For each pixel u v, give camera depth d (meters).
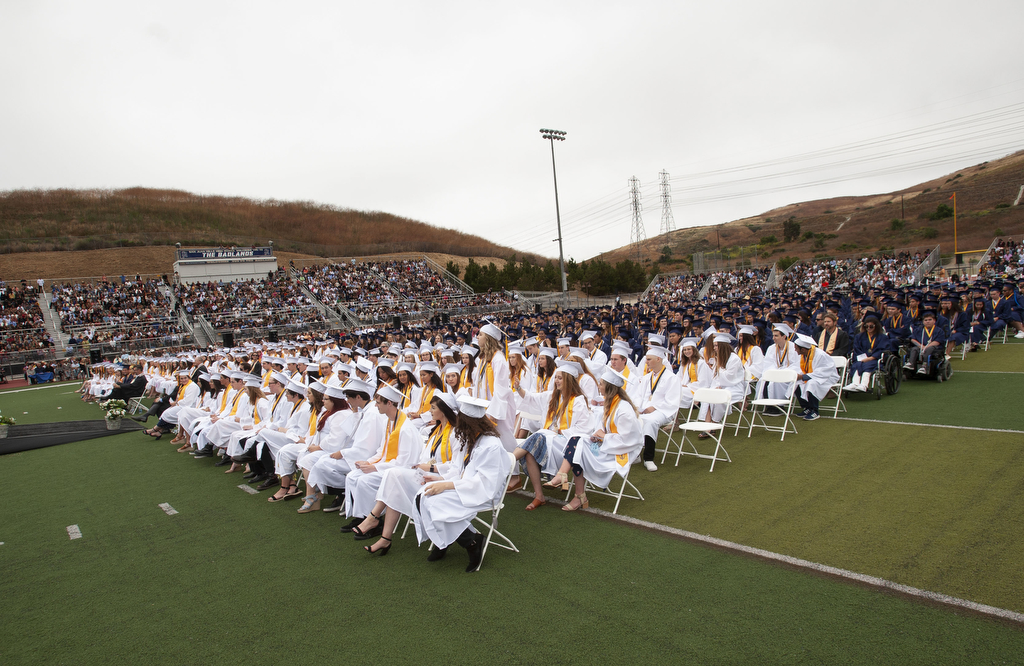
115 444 11.74
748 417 9.96
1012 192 78.12
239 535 6.32
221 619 4.52
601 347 13.90
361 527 5.82
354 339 22.11
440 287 53.00
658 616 4.07
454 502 4.99
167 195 95.69
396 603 4.57
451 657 3.77
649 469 7.50
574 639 3.87
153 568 5.61
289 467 7.36
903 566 4.46
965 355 14.42
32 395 23.77
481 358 7.74
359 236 98.50
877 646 3.54
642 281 58.84
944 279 32.03
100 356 24.94
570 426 6.40
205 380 10.71
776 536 5.19
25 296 39.00
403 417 6.11
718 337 8.80
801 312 13.64
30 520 7.34
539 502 6.48
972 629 3.63
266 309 40.44
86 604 4.95
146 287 42.41
